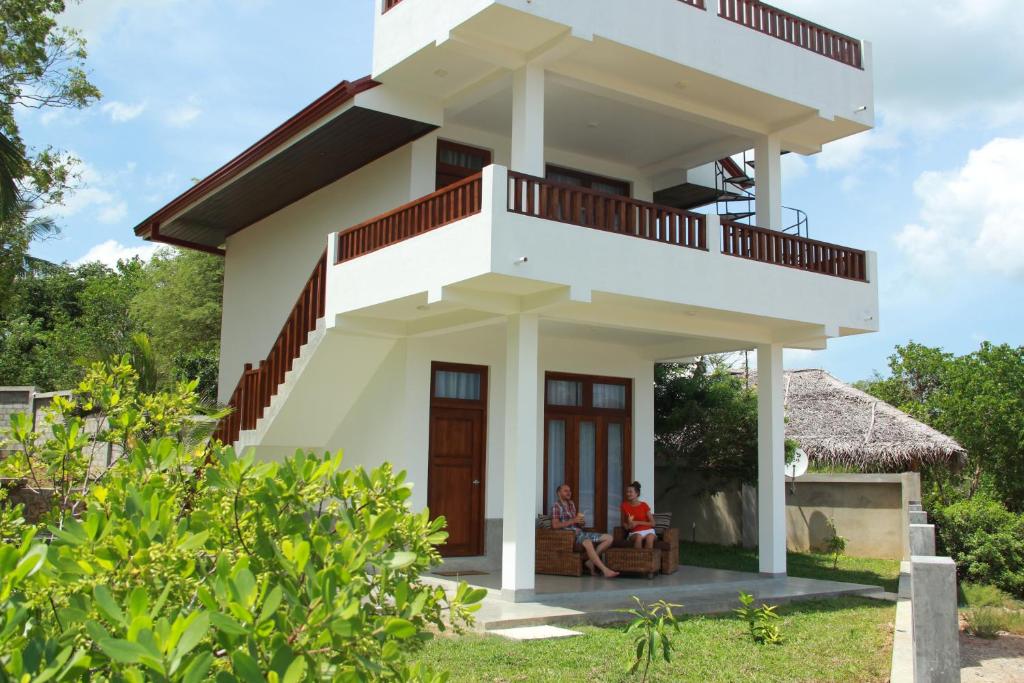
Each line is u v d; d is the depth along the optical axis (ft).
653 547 41.65
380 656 8.40
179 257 90.17
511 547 32.58
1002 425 66.33
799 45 40.75
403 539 10.15
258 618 7.39
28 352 91.30
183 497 12.12
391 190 42.04
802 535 59.62
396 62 35.81
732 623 30.66
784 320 39.52
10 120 54.08
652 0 35.17
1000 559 42.80
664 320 38.34
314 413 42.63
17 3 54.85
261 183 47.42
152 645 6.72
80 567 8.30
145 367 39.86
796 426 66.23
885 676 23.68
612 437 47.93
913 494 51.75
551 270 31.07
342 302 37.68
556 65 35.47
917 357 87.25
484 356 42.68
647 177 51.26
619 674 22.47
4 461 14.67
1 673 6.93
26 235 64.23
